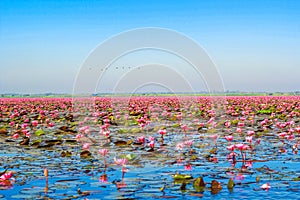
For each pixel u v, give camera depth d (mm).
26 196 4977
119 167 6879
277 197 4855
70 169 6691
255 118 17516
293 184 5539
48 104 31047
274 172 6363
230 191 5160
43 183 5680
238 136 11273
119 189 5297
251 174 6230
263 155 8070
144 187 5414
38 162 7336
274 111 20734
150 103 30297
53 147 9367
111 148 9023
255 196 4914
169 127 14039
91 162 7348
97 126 14297
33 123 13414
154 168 6742
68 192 5160
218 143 9938
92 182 5734
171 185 5523
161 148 8984
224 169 6648
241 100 34531
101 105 25547
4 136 11555
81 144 9859
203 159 7637
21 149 9047
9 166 6949
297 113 18656
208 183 5629
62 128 12641
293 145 9430
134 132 12664
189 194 5027
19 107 26047
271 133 11875
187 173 6336
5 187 5449
